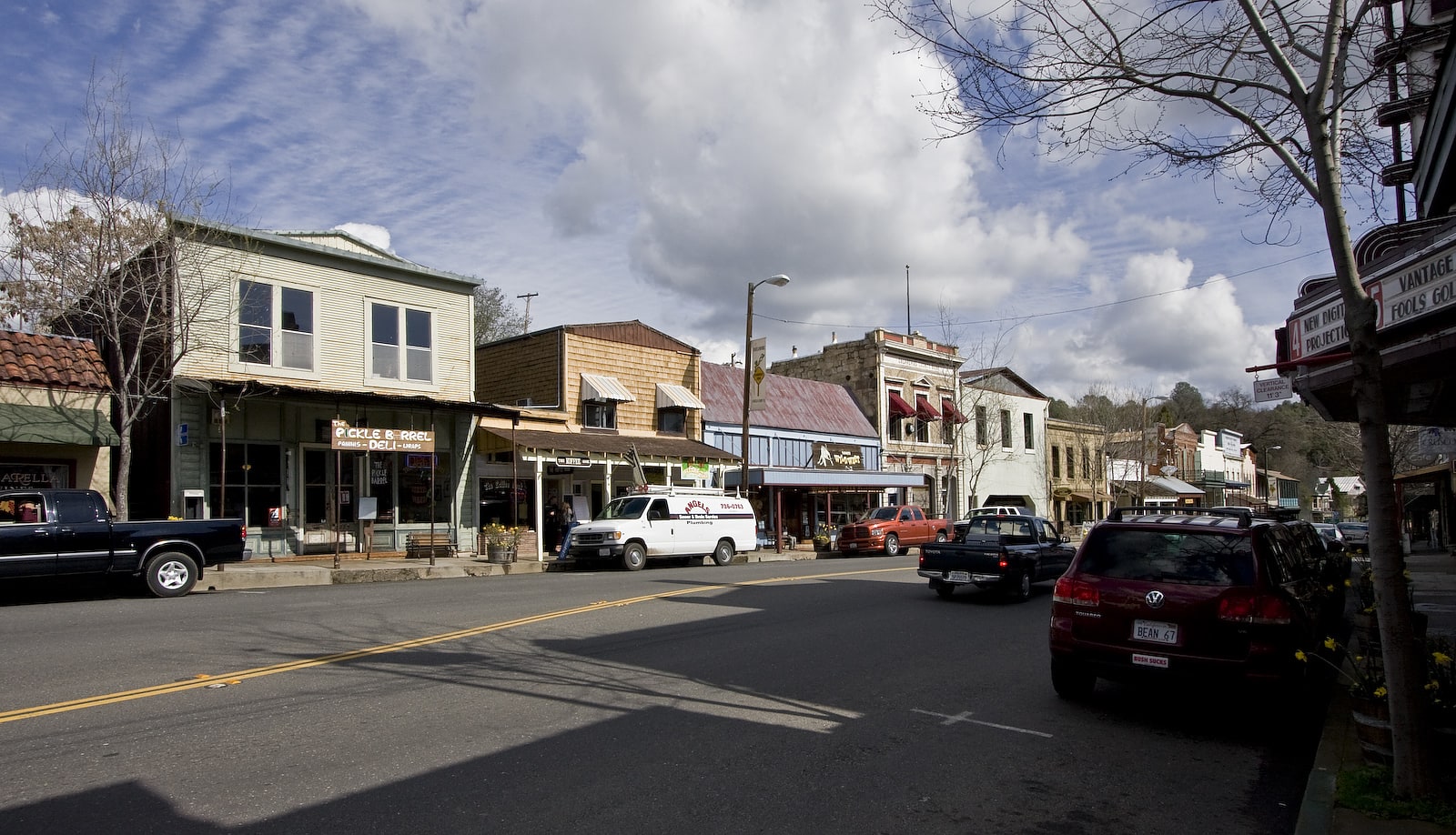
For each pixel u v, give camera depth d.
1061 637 7.66
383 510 21.67
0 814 4.72
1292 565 8.02
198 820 4.69
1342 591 10.73
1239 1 5.66
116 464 18.95
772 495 33.41
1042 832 4.96
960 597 15.66
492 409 21.66
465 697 7.44
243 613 11.88
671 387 30.22
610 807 5.05
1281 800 5.57
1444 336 6.43
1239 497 65.94
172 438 18.03
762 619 12.29
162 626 10.66
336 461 19.70
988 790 5.62
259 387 17.55
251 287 19.50
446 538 22.25
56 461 16.83
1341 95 5.46
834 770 5.85
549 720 6.79
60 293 17.55
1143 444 49.50
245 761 5.65
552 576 19.25
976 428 44.81
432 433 19.53
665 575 19.45
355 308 21.31
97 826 4.57
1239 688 6.86
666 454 27.41
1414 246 6.27
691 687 8.06
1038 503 48.88
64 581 14.82
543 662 8.96
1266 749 6.68
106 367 19.41
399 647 9.56
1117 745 6.69
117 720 6.50
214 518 18.25
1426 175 7.00
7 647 9.20
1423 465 37.88
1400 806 4.82
